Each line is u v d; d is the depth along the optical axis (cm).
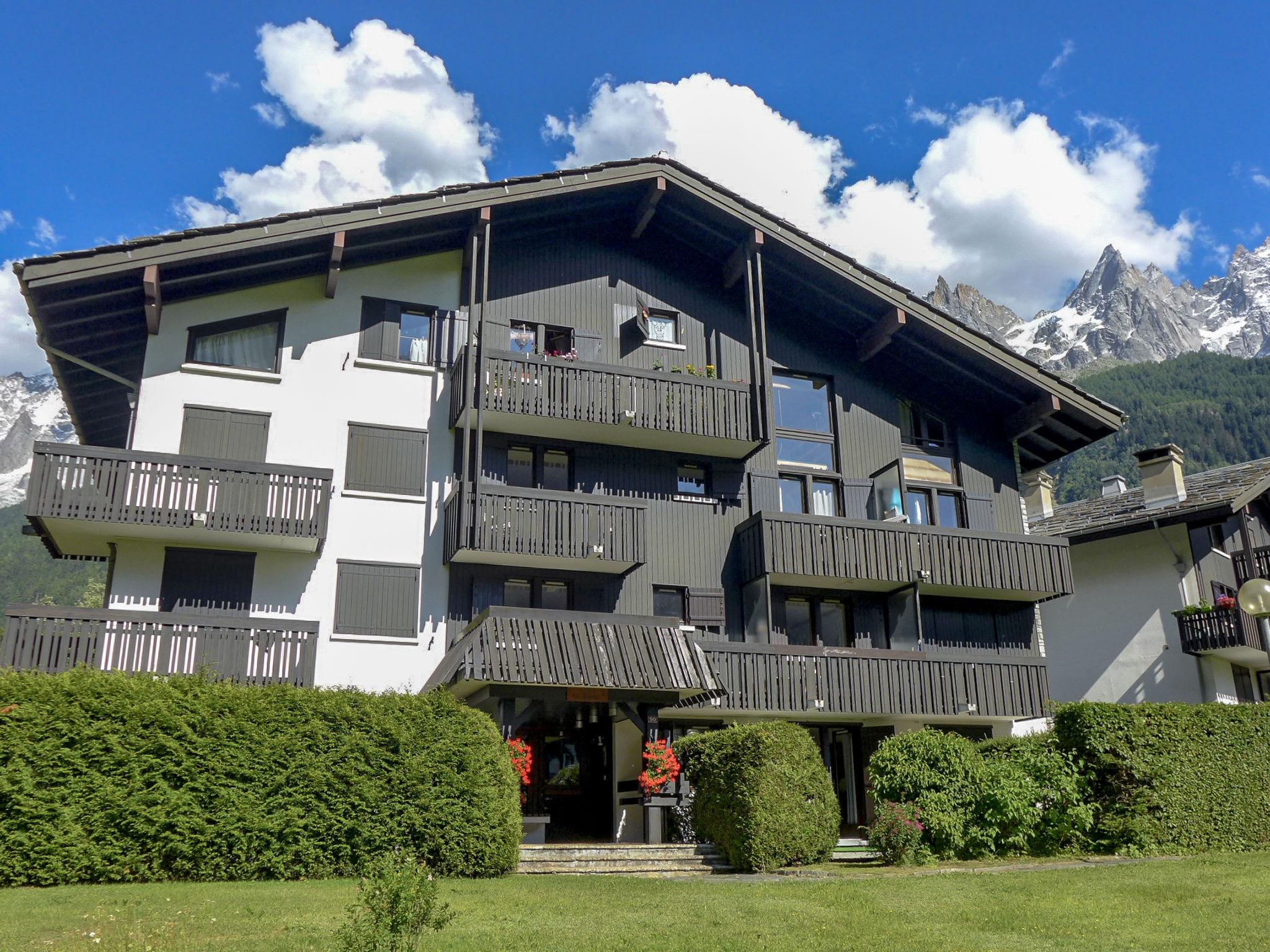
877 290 2442
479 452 2072
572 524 2119
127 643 1817
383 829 1448
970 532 2459
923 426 2689
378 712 1503
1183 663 2766
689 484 2416
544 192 2194
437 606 2125
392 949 774
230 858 1379
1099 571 2988
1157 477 2934
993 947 998
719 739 1750
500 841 1505
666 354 2450
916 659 2309
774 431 2514
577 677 1830
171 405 2064
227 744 1420
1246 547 2727
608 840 2138
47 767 1334
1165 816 1742
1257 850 1789
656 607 2302
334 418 2158
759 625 2261
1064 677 2995
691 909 1169
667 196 2377
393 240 2189
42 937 964
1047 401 2569
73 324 2056
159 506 1903
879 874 1493
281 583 2050
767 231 2384
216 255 1961
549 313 2369
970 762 1703
